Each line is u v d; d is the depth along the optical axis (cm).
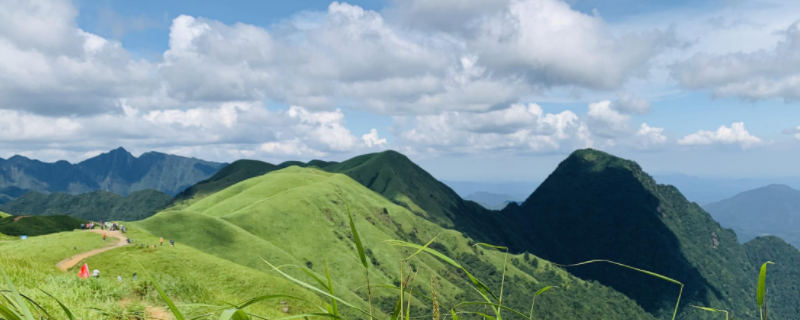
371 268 19688
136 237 10338
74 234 9606
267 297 220
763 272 185
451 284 19800
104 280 1230
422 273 19225
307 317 224
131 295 1162
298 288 7506
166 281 1955
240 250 16888
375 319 230
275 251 17288
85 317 741
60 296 975
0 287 872
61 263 7356
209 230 17588
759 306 181
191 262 7988
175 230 17125
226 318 199
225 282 7544
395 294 14538
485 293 244
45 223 14550
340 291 13375
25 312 175
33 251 7825
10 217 14750
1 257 1312
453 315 235
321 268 18912
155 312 942
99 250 8312
